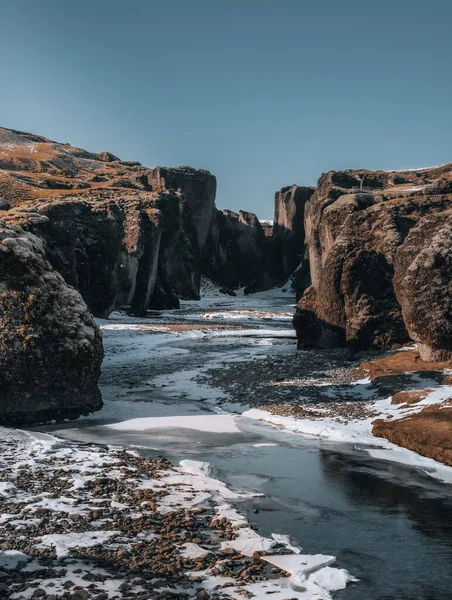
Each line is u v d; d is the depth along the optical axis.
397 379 26.30
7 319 22.83
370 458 17.64
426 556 10.84
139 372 33.88
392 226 39.50
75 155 180.25
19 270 23.66
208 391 28.14
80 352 23.66
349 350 35.84
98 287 69.19
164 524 12.05
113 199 86.12
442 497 14.16
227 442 19.61
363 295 36.50
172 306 93.44
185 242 126.81
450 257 28.84
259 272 164.38
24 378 22.53
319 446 19.05
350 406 23.64
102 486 14.46
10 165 132.50
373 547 11.24
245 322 69.00
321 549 11.15
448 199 43.25
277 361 35.41
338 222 48.00
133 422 22.59
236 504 13.62
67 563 10.10
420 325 28.64
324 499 14.01
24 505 12.97
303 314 42.41
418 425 19.12
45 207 59.16
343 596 9.29
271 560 10.55
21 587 9.15
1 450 17.94
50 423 22.55
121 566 10.01
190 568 10.06
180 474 15.84
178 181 148.25
